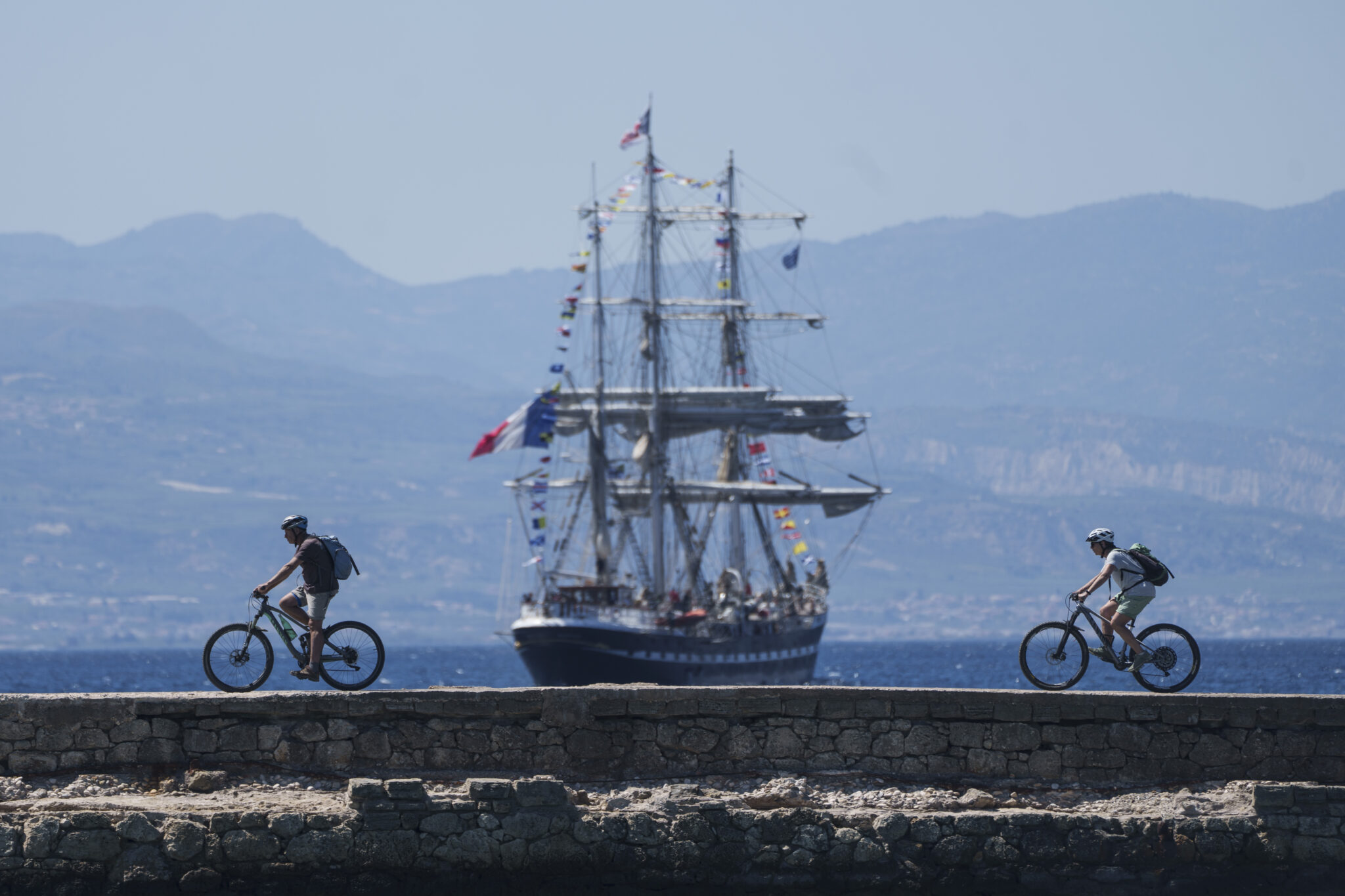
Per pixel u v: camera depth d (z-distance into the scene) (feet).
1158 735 303.89
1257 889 282.77
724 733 300.61
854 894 278.26
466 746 294.25
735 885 276.82
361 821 267.80
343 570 297.74
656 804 281.95
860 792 294.46
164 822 262.88
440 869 268.62
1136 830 283.38
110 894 259.19
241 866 263.29
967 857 280.51
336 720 291.38
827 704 301.84
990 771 302.45
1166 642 313.12
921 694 302.86
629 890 274.16
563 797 276.41
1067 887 280.31
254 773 288.51
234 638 297.33
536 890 271.69
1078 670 315.78
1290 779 303.07
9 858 258.78
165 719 288.10
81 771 284.61
